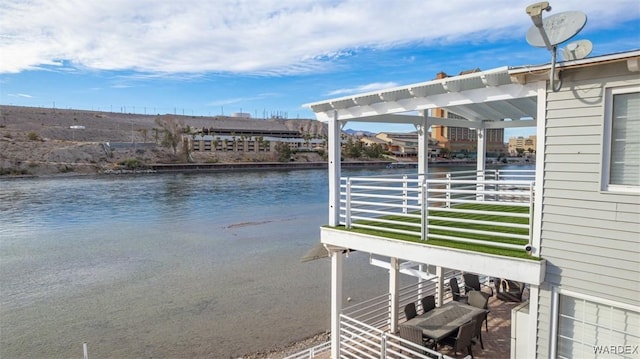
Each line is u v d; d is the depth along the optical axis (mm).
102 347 11344
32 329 12578
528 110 8695
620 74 4230
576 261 4602
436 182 6207
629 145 4242
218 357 10648
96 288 16312
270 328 12414
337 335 7637
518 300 9711
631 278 4230
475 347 7781
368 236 6812
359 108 7188
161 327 12586
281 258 20562
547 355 4875
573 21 4242
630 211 4219
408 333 6957
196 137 102250
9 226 28875
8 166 63531
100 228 28312
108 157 79875
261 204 39219
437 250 5871
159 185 54844
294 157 106000
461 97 5805
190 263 19797
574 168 4578
